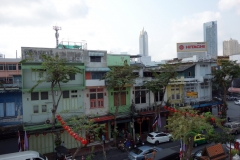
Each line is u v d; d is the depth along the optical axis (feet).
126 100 95.35
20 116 76.02
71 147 82.23
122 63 96.37
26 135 68.74
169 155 55.62
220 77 110.01
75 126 56.54
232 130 89.81
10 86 81.87
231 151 59.36
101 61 91.50
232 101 182.70
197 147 77.87
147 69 113.39
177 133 46.29
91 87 85.46
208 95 121.60
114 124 85.51
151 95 101.91
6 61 130.41
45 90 77.15
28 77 76.74
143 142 86.12
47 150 78.23
